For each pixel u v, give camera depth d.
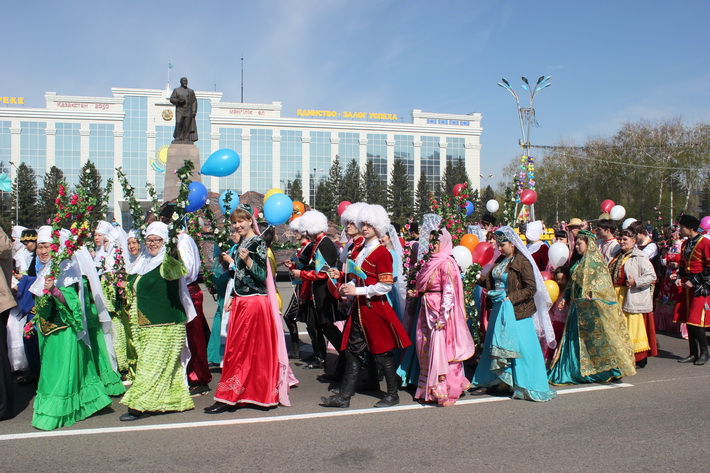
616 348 6.26
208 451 4.23
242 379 5.26
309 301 7.21
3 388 5.06
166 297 5.15
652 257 9.16
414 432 4.68
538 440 4.47
